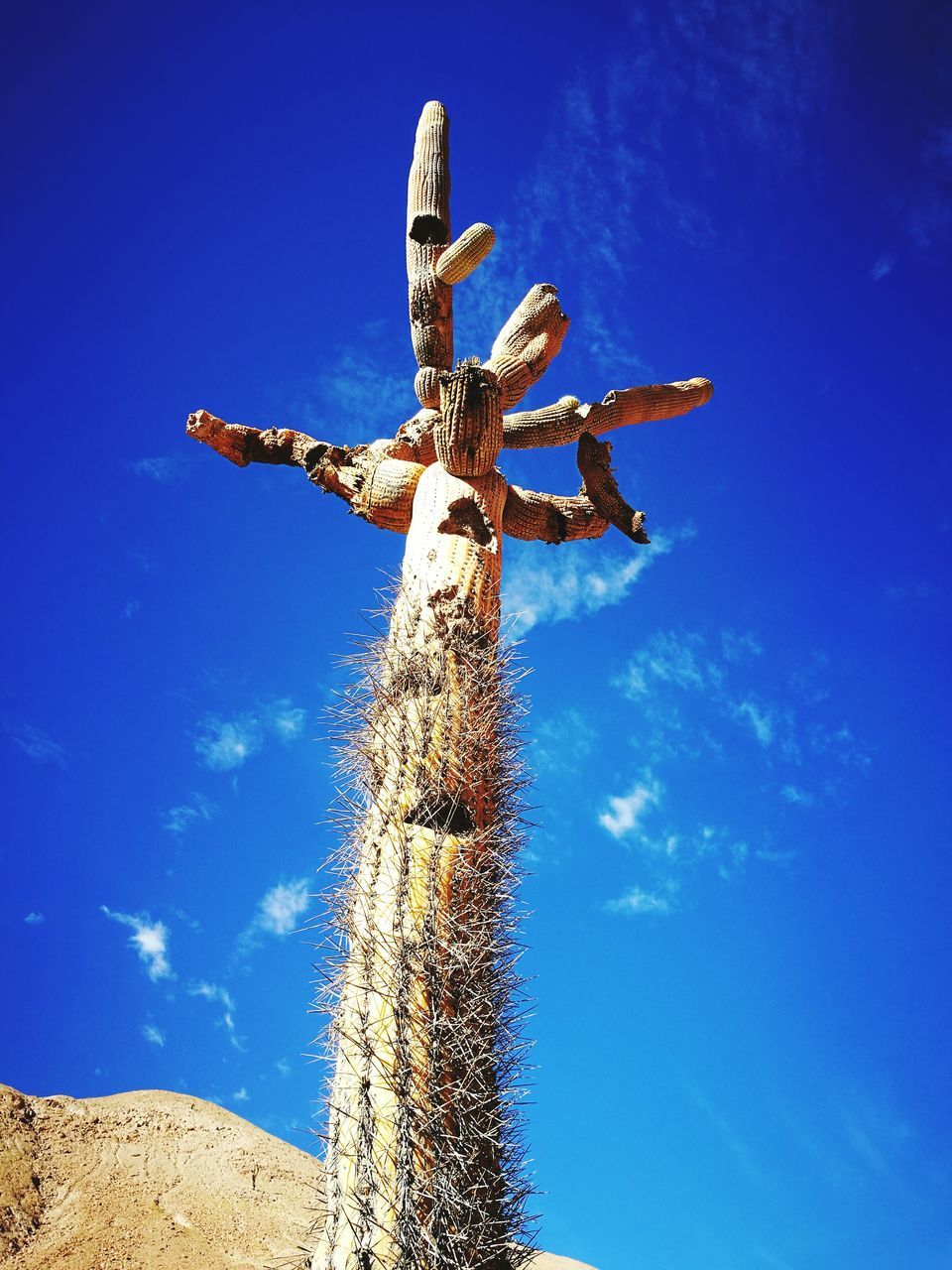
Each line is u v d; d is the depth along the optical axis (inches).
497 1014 166.7
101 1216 331.0
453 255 286.2
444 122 330.0
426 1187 144.3
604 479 290.8
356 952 166.4
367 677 197.0
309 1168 407.2
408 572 216.1
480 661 198.7
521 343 292.4
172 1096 439.5
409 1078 150.3
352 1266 140.4
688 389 321.4
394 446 257.1
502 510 244.7
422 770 180.1
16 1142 356.5
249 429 269.7
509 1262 151.5
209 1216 348.8
